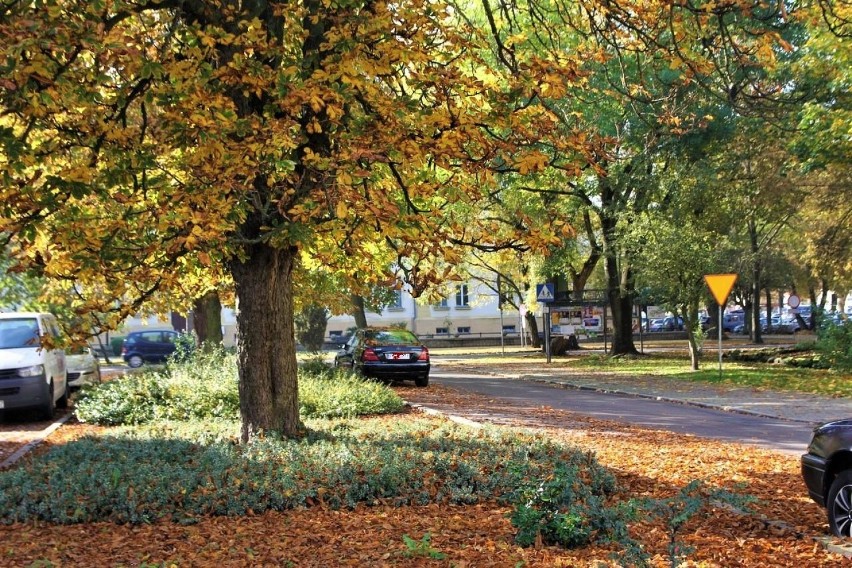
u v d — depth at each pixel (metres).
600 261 53.03
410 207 8.80
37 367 16.11
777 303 95.12
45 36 7.27
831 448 7.40
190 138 8.41
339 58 8.77
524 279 39.91
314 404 15.83
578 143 9.04
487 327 66.81
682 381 24.95
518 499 7.09
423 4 9.09
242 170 8.18
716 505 8.40
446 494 8.59
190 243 7.79
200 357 20.17
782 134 24.73
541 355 43.72
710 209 31.53
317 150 9.41
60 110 8.18
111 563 6.30
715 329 61.78
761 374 25.59
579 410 18.09
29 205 7.80
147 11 11.40
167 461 9.48
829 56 20.22
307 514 7.93
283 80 8.37
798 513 8.23
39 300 20.02
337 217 8.22
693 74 10.65
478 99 9.92
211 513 7.89
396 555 6.35
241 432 10.95
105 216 10.02
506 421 15.31
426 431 11.99
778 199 29.89
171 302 17.06
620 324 37.50
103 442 10.61
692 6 9.98
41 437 13.54
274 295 10.93
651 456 11.34
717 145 29.95
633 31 11.22
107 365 41.00
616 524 6.07
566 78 9.02
